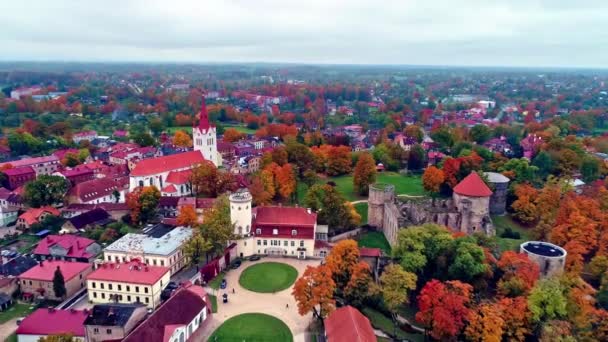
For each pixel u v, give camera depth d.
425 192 192.88
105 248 130.25
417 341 99.88
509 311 97.00
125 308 94.19
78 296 116.00
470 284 112.44
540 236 147.12
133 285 108.62
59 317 95.44
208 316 103.50
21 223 161.62
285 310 107.00
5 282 112.69
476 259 114.25
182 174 190.00
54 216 162.50
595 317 97.94
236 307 107.94
